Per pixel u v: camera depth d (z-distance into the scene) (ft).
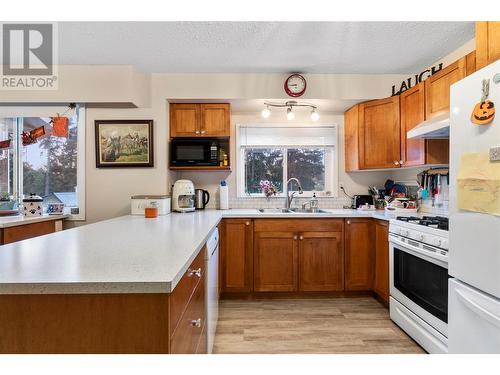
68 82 8.86
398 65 8.89
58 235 5.12
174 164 9.73
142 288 2.62
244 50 7.88
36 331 2.67
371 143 9.65
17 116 9.68
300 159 11.51
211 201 11.27
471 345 4.49
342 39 7.28
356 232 9.36
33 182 10.07
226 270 9.23
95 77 8.86
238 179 11.29
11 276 2.73
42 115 9.68
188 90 9.49
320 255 9.33
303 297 9.50
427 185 9.10
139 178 9.55
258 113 11.30
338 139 11.35
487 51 4.85
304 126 11.32
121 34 7.06
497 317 3.90
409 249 6.79
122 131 9.46
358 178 11.32
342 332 7.16
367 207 10.38
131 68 8.84
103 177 9.54
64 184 10.05
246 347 6.45
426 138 7.82
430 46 7.67
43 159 10.06
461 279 4.66
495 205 3.94
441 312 5.68
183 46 7.67
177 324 3.04
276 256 9.30
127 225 6.43
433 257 5.86
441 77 7.16
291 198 10.92
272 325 7.55
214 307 6.55
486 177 4.09
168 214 9.04
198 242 4.44
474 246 4.35
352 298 9.45
